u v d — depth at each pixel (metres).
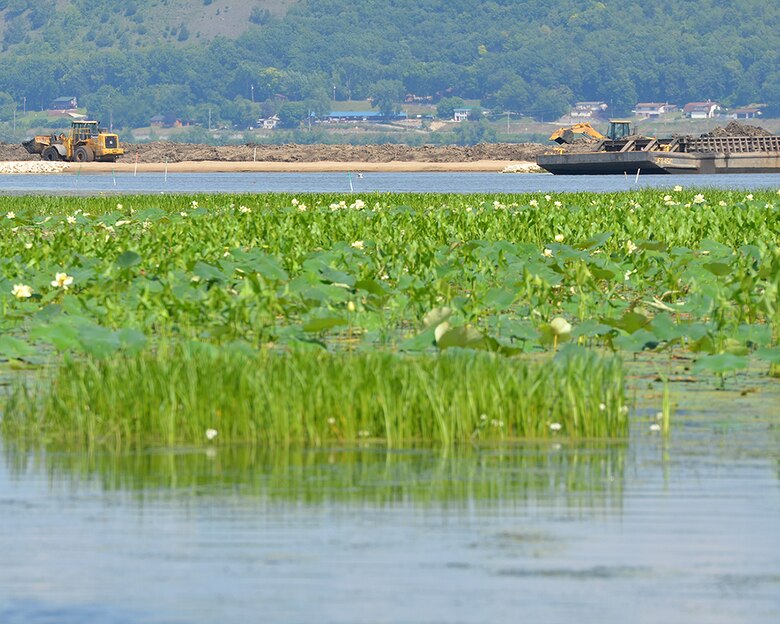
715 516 29.81
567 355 42.38
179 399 37.56
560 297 62.50
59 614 23.91
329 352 47.78
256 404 37.06
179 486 32.31
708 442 36.78
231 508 30.41
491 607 24.23
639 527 28.92
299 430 36.91
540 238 93.75
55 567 26.38
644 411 40.88
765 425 38.84
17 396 39.72
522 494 31.67
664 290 66.31
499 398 37.75
